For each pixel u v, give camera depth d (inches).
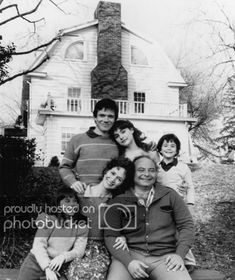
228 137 959.0
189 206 194.2
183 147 804.6
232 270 291.4
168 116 802.8
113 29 837.8
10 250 265.1
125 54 894.4
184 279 150.6
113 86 819.4
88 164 174.7
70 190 166.2
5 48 333.4
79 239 162.7
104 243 166.9
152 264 158.7
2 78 377.1
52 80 844.0
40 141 826.8
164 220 164.4
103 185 169.5
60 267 154.9
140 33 908.0
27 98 991.6
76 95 860.6
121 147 181.2
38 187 293.3
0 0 369.4
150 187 167.6
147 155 173.5
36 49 388.5
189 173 198.5
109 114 176.9
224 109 948.0
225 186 451.8
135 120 797.9
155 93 901.8
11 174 284.0
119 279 154.3
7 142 297.4
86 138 178.7
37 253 157.9
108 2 844.0
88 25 855.1
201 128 1155.3
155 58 912.3
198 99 1061.1
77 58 868.0
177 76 910.4
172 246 165.0
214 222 365.4
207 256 309.4
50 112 752.3
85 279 154.3
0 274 170.7
